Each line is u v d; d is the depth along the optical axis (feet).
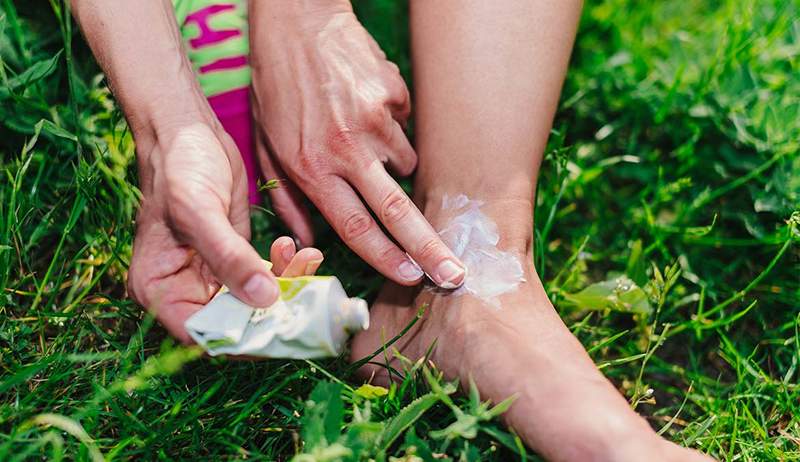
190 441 1.83
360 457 1.70
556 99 2.03
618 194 2.49
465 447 1.73
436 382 1.70
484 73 1.98
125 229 2.09
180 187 1.73
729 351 2.13
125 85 1.86
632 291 2.14
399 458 1.74
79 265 2.13
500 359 1.79
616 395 1.72
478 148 1.97
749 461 1.91
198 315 1.74
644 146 2.53
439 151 2.00
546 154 2.40
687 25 2.81
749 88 2.46
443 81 2.00
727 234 2.38
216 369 1.95
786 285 2.27
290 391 1.94
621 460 1.62
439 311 1.91
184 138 1.81
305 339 1.74
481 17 1.98
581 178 2.41
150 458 1.80
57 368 1.91
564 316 2.24
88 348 2.04
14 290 2.03
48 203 2.25
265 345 1.73
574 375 1.74
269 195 2.15
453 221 1.96
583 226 2.44
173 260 1.81
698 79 2.55
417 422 1.86
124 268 2.16
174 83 1.88
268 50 2.06
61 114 2.26
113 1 1.87
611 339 2.06
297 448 1.79
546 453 1.69
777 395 2.02
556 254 2.39
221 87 2.14
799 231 2.22
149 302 1.82
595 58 2.66
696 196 2.40
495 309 1.87
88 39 1.91
